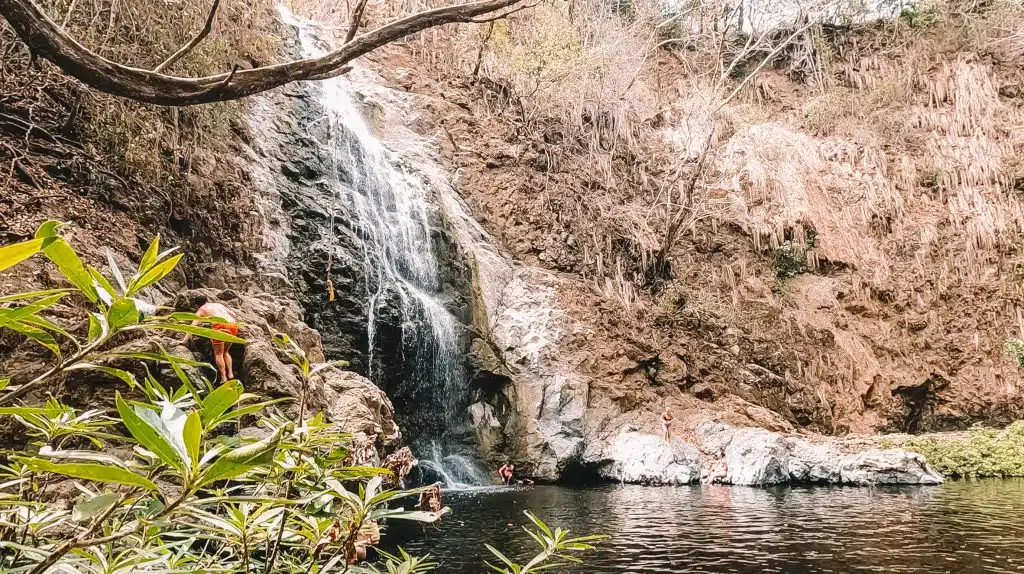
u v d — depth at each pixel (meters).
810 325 23.97
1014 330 25.97
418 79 24.53
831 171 28.55
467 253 20.55
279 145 17.70
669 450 17.52
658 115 28.95
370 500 1.92
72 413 1.84
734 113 28.56
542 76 24.33
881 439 20.61
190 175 13.98
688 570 7.29
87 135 12.16
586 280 22.47
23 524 1.68
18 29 4.22
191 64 12.74
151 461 1.37
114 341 7.20
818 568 7.39
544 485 17.27
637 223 24.33
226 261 14.40
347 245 17.34
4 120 11.03
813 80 32.53
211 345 8.41
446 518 11.00
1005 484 16.55
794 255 25.64
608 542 8.86
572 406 18.81
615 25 28.22
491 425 18.97
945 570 7.26
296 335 10.86
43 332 1.24
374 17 25.27
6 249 1.04
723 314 23.19
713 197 26.41
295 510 1.80
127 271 10.62
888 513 11.47
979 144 29.59
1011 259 27.19
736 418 20.12
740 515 11.31
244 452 1.06
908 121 30.84
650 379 21.05
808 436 20.70
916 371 24.69
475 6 5.18
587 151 25.69
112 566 1.54
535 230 22.86
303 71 4.90
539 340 19.78
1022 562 7.58
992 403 24.55
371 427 10.01
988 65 31.81
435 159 22.50
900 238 27.38
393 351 17.38
